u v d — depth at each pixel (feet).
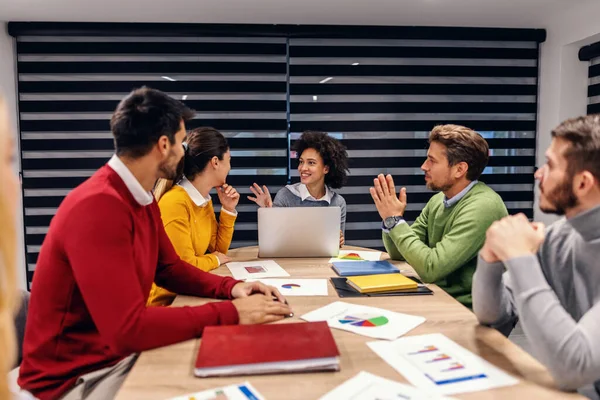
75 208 4.10
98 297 3.90
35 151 12.27
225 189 8.12
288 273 6.50
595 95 11.86
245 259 7.54
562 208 3.70
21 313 5.17
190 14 11.35
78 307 4.36
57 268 4.23
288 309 4.65
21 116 12.16
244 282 5.40
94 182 4.39
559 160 3.62
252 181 12.81
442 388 3.23
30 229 12.41
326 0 10.47
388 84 12.81
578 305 3.84
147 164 4.57
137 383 3.35
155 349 3.97
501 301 4.28
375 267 6.48
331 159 10.18
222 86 12.51
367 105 12.81
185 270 5.56
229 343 3.76
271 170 12.82
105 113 12.33
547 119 12.64
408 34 12.46
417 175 13.07
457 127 6.71
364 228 13.12
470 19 11.94
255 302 4.58
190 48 12.34
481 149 6.56
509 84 13.00
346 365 3.60
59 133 12.29
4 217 1.81
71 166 12.35
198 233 7.17
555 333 3.21
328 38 12.59
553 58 12.33
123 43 12.19
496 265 4.16
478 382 3.31
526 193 13.25
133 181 4.49
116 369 4.23
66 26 11.75
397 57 12.77
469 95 12.96
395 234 6.54
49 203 12.39
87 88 12.22
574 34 11.39
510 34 12.58
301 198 10.39
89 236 3.97
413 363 3.62
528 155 13.19
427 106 12.90
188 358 3.78
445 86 12.89
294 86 12.64
